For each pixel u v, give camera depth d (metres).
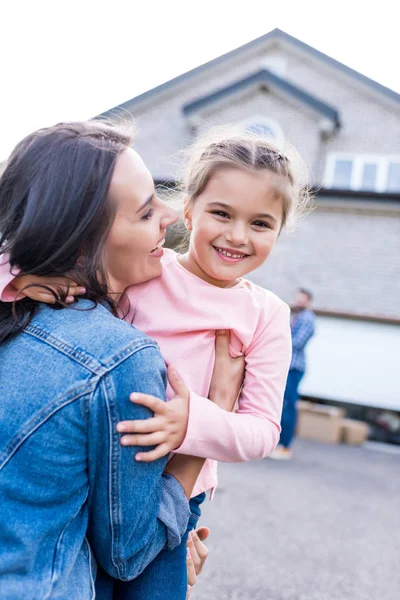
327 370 9.15
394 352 8.95
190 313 1.27
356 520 4.08
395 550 3.54
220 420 1.10
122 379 0.93
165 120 13.44
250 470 5.35
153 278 1.31
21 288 0.99
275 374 1.29
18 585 0.84
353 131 12.72
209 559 3.14
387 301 10.77
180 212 1.47
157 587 1.14
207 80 13.48
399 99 12.57
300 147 11.98
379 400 8.95
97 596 1.04
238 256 1.28
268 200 1.26
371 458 6.77
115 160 1.02
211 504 4.13
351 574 3.11
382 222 10.98
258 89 12.21
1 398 0.92
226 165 1.27
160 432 0.98
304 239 11.11
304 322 5.92
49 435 0.89
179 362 1.24
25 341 0.96
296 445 6.99
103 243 1.01
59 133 1.03
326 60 12.92
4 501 0.88
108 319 0.99
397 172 12.46
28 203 0.98
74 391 0.90
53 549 0.89
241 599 2.70
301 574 3.05
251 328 1.29
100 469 0.94
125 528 0.95
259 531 3.64
